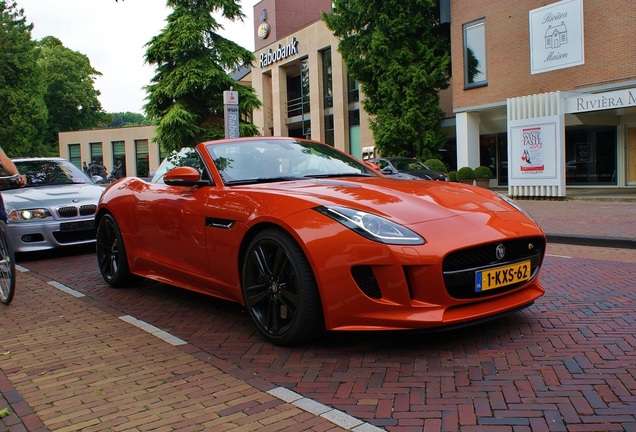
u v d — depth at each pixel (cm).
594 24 1716
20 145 3725
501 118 2203
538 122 1686
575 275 572
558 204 1499
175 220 466
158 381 323
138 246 538
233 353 368
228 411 279
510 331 385
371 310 328
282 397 293
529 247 371
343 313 334
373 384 304
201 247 435
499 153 2397
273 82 3628
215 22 2164
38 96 3928
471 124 2175
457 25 2139
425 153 2220
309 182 417
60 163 958
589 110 1589
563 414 259
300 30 3322
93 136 5334
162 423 269
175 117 2095
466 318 330
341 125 3064
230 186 428
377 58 2219
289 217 353
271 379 319
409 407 274
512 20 1952
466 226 342
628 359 324
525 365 322
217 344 388
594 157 2139
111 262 593
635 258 678
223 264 412
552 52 1825
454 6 2144
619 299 462
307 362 343
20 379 336
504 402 275
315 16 3809
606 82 1700
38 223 780
